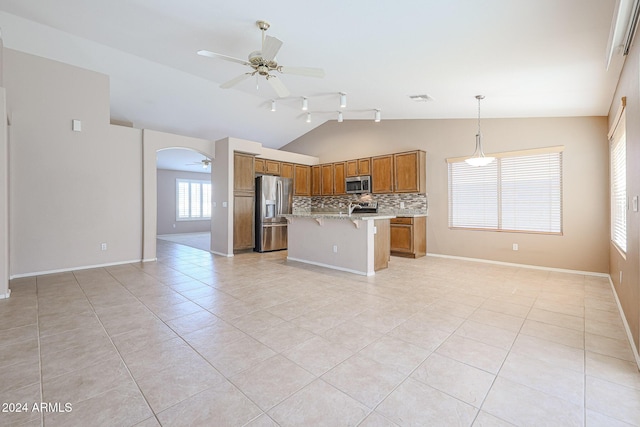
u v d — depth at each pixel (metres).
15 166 3.95
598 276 4.22
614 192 3.71
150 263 5.06
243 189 6.27
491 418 1.43
